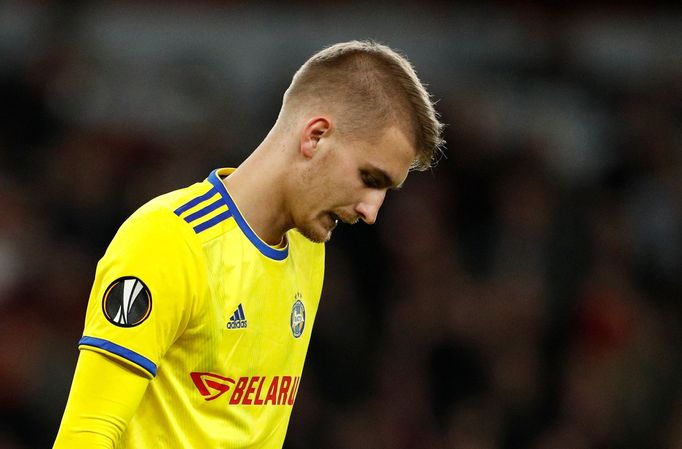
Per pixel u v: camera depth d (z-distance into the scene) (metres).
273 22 39.16
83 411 9.68
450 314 31.84
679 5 40.78
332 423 28.61
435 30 39.91
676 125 40.16
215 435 10.49
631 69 40.97
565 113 39.91
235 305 10.27
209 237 10.13
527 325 32.38
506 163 36.81
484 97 39.03
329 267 31.31
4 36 38.62
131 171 34.44
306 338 11.50
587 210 36.03
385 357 30.77
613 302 33.59
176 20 39.09
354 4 39.34
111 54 38.69
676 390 32.78
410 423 29.47
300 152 10.45
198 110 37.47
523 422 30.28
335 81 10.39
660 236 37.19
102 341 9.72
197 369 10.27
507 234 34.62
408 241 33.00
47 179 34.31
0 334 29.58
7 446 27.78
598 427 30.94
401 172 10.45
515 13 40.41
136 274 9.79
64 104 37.56
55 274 31.34
